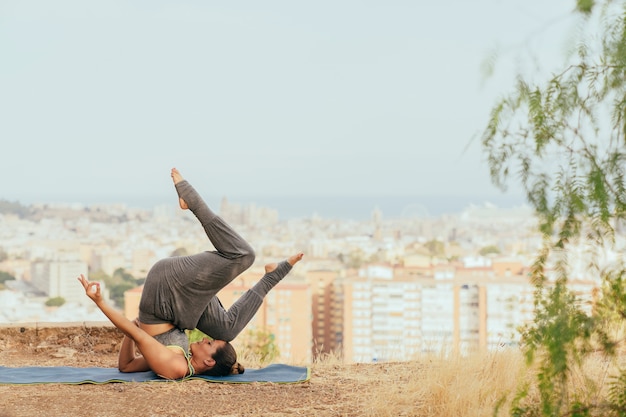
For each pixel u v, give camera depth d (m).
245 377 5.34
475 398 4.32
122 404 4.63
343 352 6.20
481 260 50.56
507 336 4.83
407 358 5.96
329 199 133.75
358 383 5.18
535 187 3.19
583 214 3.17
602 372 4.50
